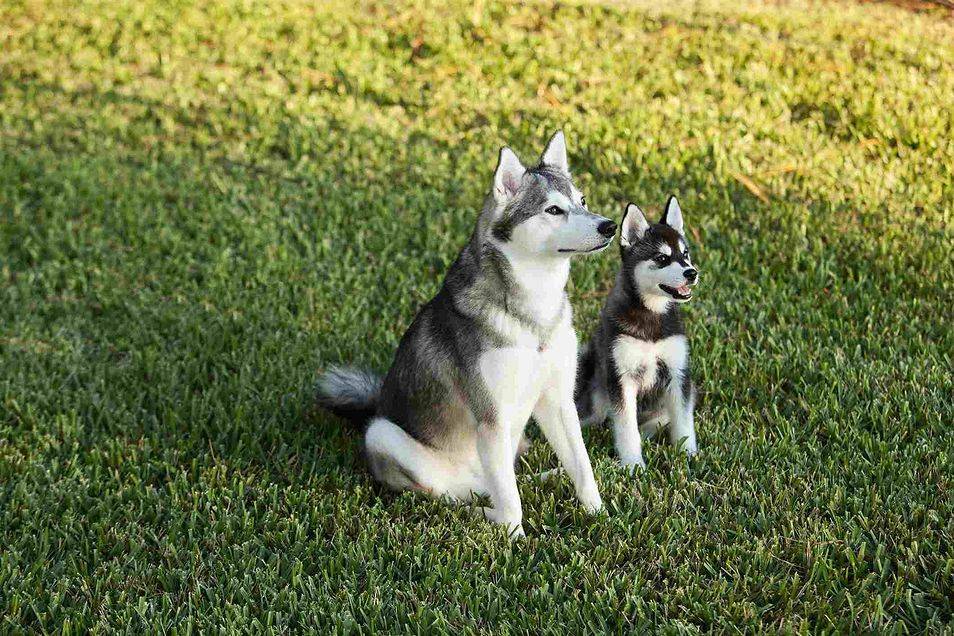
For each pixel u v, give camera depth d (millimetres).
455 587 5664
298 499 6645
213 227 11352
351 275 10188
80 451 7520
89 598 5773
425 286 9859
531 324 6051
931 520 5938
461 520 6383
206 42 16234
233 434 7527
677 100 12633
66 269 10719
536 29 15234
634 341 7074
